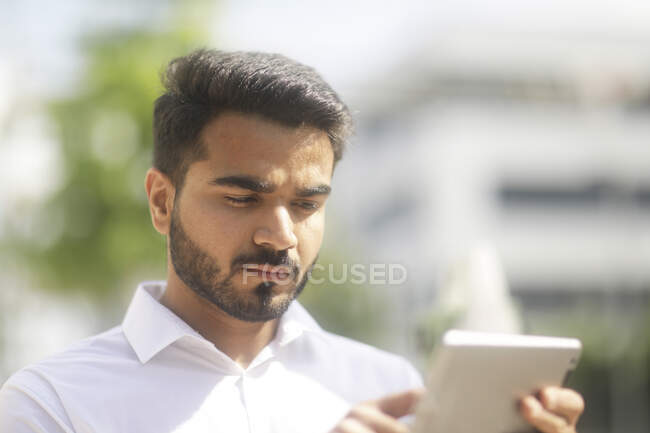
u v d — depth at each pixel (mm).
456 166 19625
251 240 1707
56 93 10445
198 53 1836
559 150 20031
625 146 19766
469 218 19422
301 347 2080
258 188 1674
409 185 20562
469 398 1633
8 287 11070
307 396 1965
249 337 1921
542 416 1680
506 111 19922
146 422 1746
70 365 1820
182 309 1891
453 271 2037
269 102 1678
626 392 13070
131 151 9930
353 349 2201
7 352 11406
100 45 10312
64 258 9922
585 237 20109
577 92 19375
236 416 1799
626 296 19812
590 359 13164
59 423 1711
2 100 10266
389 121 21031
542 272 19953
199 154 1724
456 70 19484
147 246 9742
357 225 21453
